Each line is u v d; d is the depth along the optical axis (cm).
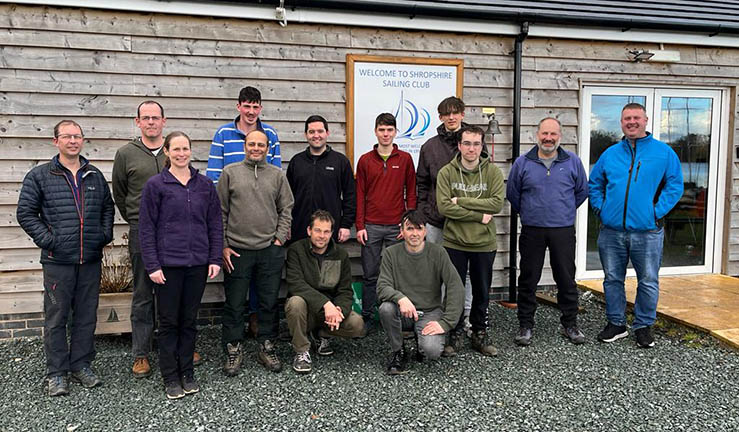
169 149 328
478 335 413
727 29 558
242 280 373
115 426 301
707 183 617
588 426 300
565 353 410
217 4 461
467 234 403
